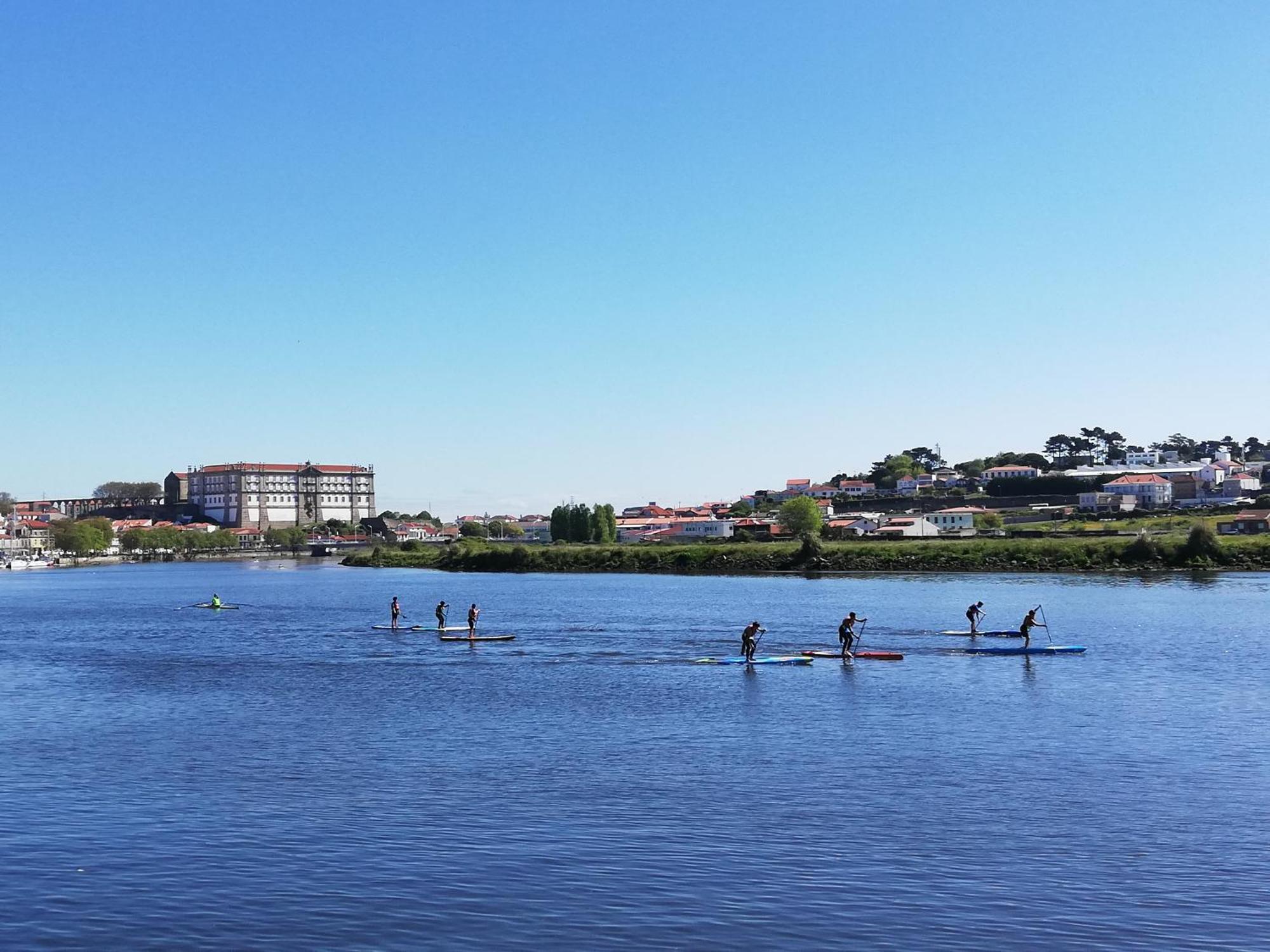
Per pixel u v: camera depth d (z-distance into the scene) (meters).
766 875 33.56
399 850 36.09
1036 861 34.84
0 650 103.38
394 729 57.56
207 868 34.53
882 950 28.19
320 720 60.47
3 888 32.84
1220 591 146.50
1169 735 53.91
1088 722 57.62
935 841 36.84
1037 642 94.06
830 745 52.34
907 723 57.94
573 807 41.22
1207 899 31.50
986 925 29.73
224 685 75.00
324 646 101.38
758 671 79.12
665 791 43.44
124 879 33.56
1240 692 66.44
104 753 51.62
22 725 59.78
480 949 28.31
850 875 33.53
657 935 29.11
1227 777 45.25
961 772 46.34
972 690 68.88
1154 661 80.88
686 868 34.22
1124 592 147.38
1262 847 36.06
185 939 29.06
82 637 117.56
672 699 66.81
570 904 31.25
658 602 150.12
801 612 130.50
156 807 41.53
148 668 85.81
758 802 41.78
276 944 28.69
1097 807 40.81
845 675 76.69
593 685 73.12
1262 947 28.31
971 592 154.75
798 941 28.72
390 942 28.81
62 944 28.81
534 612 137.62
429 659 89.00
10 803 42.19
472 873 33.91
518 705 64.94
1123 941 28.70
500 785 44.66
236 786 44.72
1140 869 34.03
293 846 36.62
